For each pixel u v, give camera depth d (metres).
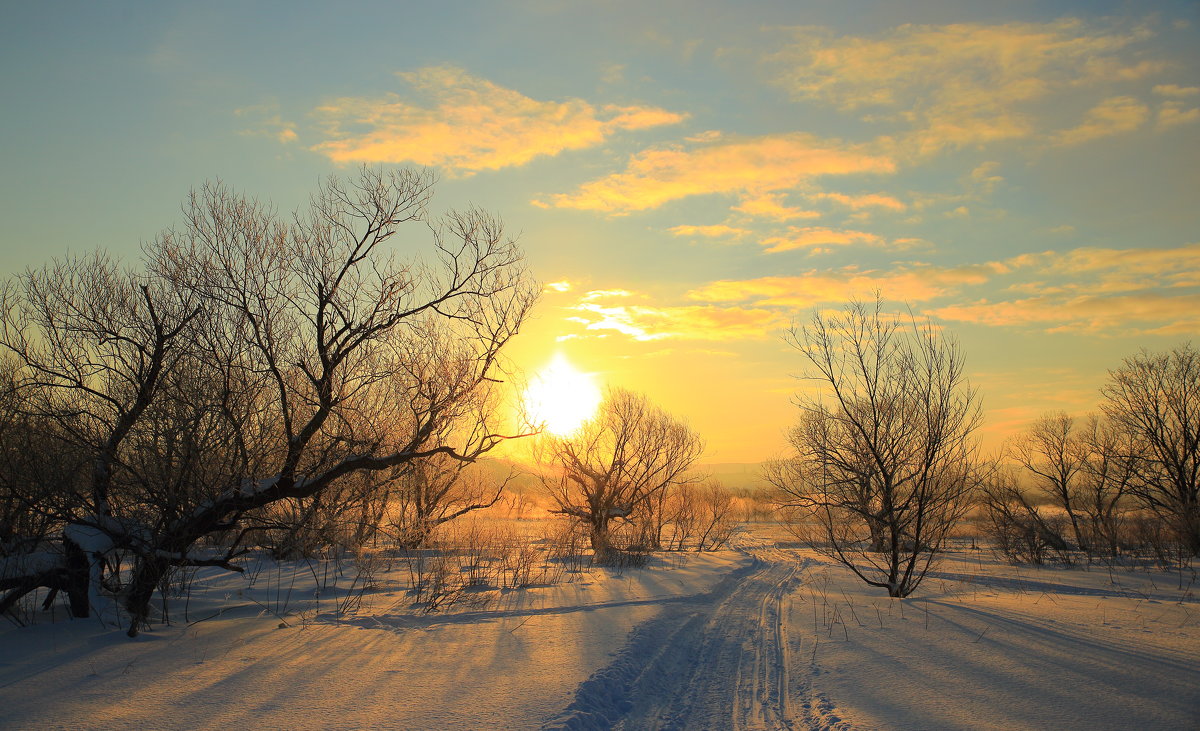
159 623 10.36
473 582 14.87
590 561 21.02
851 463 15.72
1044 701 6.81
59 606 11.15
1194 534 23.69
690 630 11.05
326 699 6.76
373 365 13.52
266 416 11.79
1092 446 29.83
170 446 10.20
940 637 9.84
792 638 10.21
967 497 15.29
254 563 18.25
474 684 7.29
